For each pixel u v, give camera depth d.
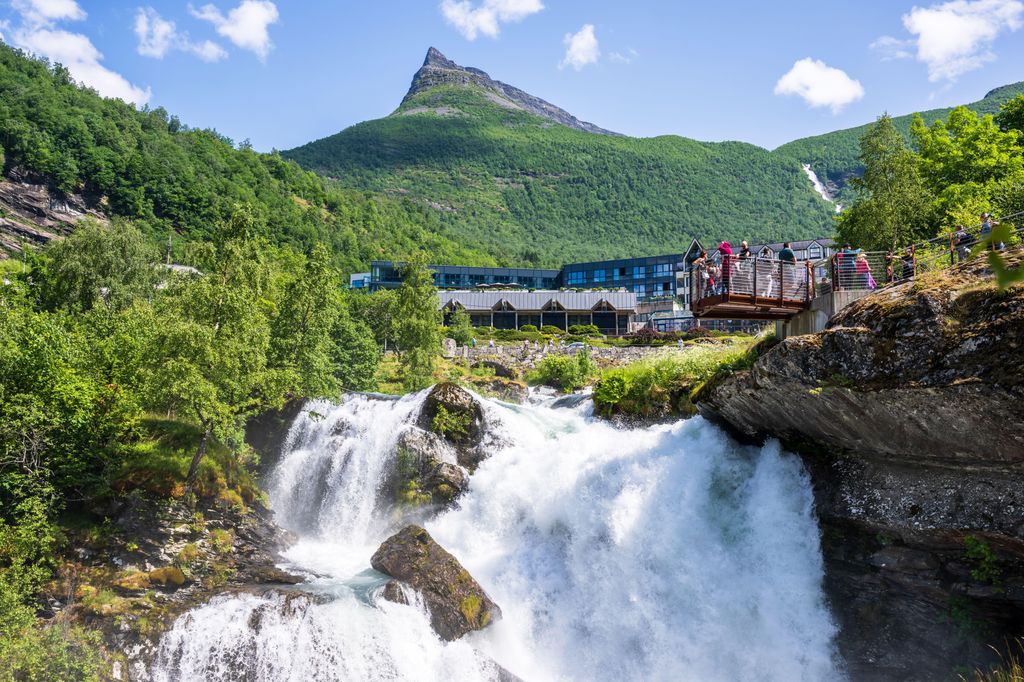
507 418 35.81
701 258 25.98
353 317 75.38
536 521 29.05
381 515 33.09
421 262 57.97
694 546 24.77
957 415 17.91
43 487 26.98
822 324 24.38
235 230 44.44
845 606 21.80
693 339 71.31
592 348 67.69
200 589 26.47
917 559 20.12
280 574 27.22
